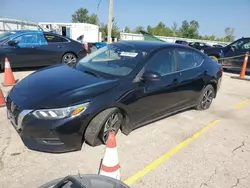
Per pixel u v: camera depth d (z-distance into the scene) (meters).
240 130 4.12
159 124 4.10
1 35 7.71
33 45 7.62
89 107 2.76
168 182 2.61
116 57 3.76
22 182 2.43
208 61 4.89
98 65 3.74
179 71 4.05
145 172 2.74
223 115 4.83
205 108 5.07
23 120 2.67
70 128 2.67
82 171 2.66
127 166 2.83
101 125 2.92
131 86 3.20
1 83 6.10
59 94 2.79
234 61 10.30
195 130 3.98
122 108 3.12
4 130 3.43
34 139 2.71
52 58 8.11
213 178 2.73
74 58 8.66
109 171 2.37
